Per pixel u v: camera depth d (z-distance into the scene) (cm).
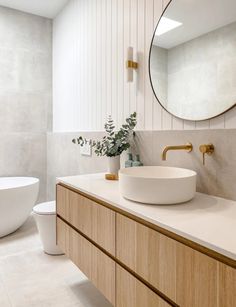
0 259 220
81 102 268
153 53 169
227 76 125
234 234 84
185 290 84
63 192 173
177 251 87
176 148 140
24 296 173
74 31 281
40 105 343
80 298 172
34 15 335
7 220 255
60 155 312
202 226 91
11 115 325
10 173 327
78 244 154
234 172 123
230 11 124
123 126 186
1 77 317
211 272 76
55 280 192
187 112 146
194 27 141
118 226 117
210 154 133
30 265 212
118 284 118
